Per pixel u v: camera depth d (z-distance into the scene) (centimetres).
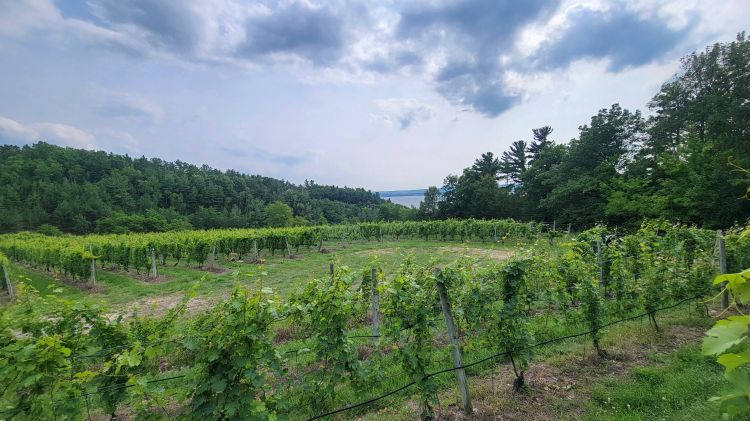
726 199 1820
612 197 2503
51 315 365
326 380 434
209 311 352
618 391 422
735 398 98
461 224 2758
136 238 2275
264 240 2175
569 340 600
